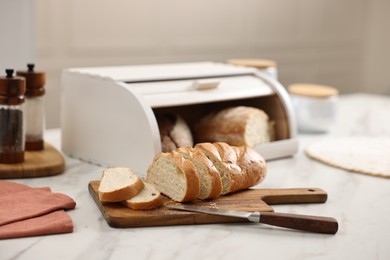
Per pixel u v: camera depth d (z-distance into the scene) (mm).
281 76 3559
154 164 1377
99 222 1253
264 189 1439
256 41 3387
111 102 1573
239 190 1425
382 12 3971
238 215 1235
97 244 1150
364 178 1617
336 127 2260
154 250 1136
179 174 1315
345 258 1132
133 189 1280
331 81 3898
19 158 1543
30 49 2418
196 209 1265
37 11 2523
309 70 3727
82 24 2701
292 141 1786
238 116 1710
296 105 2141
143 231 1219
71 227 1189
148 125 1479
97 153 1640
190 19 3082
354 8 3926
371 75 4086
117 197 1267
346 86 4020
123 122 1546
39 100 1650
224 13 3203
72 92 1692
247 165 1425
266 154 1730
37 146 1663
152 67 1882
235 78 1811
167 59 3037
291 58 3598
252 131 1715
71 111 1704
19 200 1286
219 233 1221
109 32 2803
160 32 2980
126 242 1164
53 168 1539
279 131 1816
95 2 2727
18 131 1530
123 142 1554
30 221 1200
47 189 1386
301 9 3586
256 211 1288
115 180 1308
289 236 1217
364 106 2744
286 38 3543
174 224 1249
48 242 1147
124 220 1222
